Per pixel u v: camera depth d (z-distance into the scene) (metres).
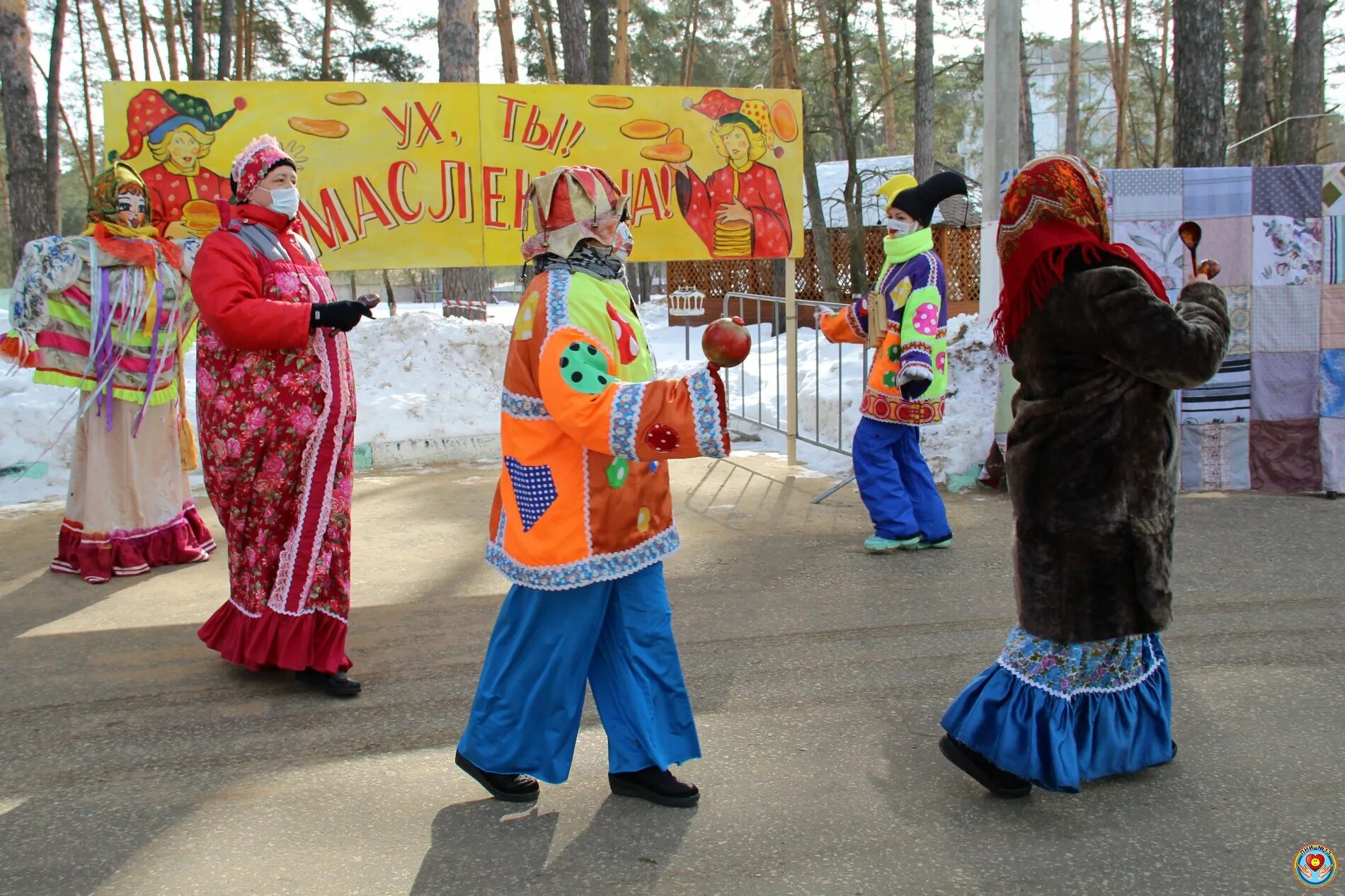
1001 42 7.38
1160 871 2.79
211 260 3.89
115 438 5.48
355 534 6.35
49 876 2.86
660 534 3.07
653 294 36.09
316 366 4.02
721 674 4.20
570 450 2.93
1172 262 6.83
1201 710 3.75
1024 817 3.08
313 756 3.57
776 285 19.81
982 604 4.95
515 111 6.73
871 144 40.69
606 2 22.81
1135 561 2.96
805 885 2.76
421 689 4.12
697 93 7.04
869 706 3.87
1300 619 4.62
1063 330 2.92
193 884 2.81
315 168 6.46
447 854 2.94
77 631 4.77
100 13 27.50
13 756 3.59
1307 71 20.77
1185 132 12.88
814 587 5.23
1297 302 6.81
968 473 7.19
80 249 5.30
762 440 9.05
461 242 6.74
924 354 5.36
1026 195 3.02
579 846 2.97
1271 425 6.91
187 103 6.16
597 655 3.19
